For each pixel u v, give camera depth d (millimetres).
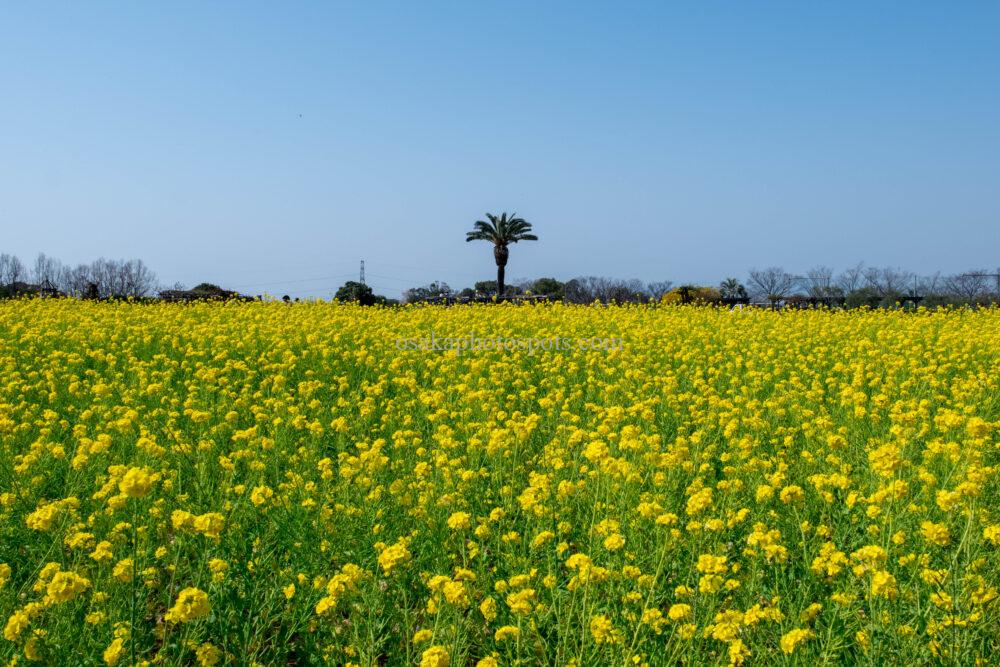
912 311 23188
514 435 6402
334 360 12086
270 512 4934
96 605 3838
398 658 3703
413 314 19953
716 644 3748
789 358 12891
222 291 35250
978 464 5484
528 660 3598
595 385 10414
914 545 4492
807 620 3662
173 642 3938
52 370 10719
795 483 6047
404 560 3898
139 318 17656
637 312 21328
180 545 4059
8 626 3303
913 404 8406
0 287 39719
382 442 6102
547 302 26531
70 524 4641
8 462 6164
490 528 4973
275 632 4039
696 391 10617
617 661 3443
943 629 3404
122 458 6340
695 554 4406
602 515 5043
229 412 8086
